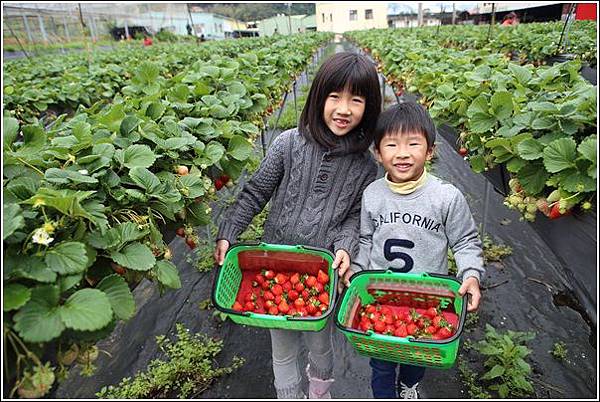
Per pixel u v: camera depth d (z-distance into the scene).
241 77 5.59
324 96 2.15
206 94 4.41
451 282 2.16
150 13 37.09
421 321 2.19
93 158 2.22
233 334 3.32
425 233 2.24
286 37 25.53
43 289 1.50
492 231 4.58
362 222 2.37
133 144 2.74
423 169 2.24
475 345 3.01
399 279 2.26
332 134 2.24
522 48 9.65
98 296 1.53
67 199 1.69
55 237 1.76
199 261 4.18
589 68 6.85
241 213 2.45
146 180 2.23
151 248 2.16
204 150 3.02
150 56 14.02
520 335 2.98
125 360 3.12
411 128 2.08
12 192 1.88
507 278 3.83
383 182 2.31
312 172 2.29
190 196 2.48
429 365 2.03
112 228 1.89
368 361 3.01
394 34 22.59
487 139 3.26
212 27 47.06
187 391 2.84
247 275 2.48
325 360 2.44
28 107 6.45
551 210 2.42
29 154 2.35
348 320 2.17
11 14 20.00
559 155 2.32
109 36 32.28
